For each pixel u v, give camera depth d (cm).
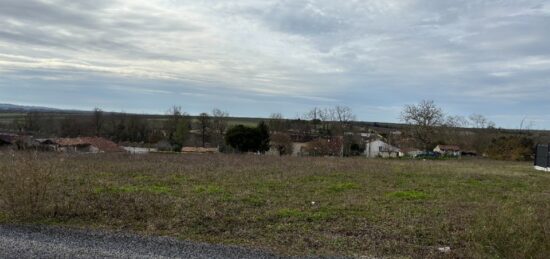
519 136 4931
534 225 593
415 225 808
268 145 5666
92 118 6356
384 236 728
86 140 4847
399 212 937
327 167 2136
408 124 5531
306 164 2342
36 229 708
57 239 648
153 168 1806
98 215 822
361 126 6981
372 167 2242
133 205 914
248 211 908
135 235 693
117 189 1142
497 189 1441
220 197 1069
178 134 6138
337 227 785
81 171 1588
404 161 3219
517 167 2852
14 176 829
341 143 5450
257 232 741
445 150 5569
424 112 5469
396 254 629
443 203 1080
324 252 627
